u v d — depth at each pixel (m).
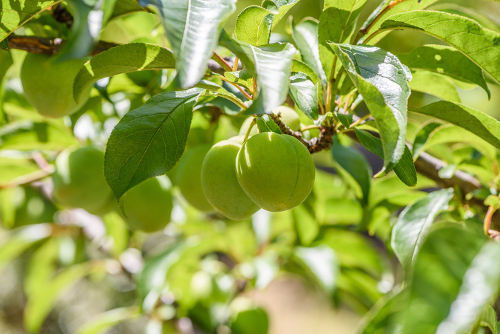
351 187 0.63
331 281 0.66
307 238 0.73
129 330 1.56
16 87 0.67
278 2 0.50
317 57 0.56
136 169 0.49
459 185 0.60
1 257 0.88
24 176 0.73
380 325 0.49
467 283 0.39
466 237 0.41
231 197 0.51
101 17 0.41
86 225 0.89
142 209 0.62
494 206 0.55
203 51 0.41
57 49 0.58
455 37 0.50
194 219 0.82
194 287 0.75
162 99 0.50
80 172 0.63
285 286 2.38
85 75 0.50
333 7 0.51
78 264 0.94
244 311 0.74
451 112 0.50
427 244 0.41
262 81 0.43
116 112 0.66
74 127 0.67
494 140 0.51
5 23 0.50
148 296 0.66
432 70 0.55
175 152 0.49
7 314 1.55
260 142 0.48
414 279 0.40
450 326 0.39
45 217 0.86
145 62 0.49
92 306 1.55
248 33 0.49
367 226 0.66
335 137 0.62
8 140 0.65
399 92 0.46
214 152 0.52
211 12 0.41
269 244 0.80
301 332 2.04
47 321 1.54
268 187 0.48
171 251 0.69
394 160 0.44
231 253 0.80
